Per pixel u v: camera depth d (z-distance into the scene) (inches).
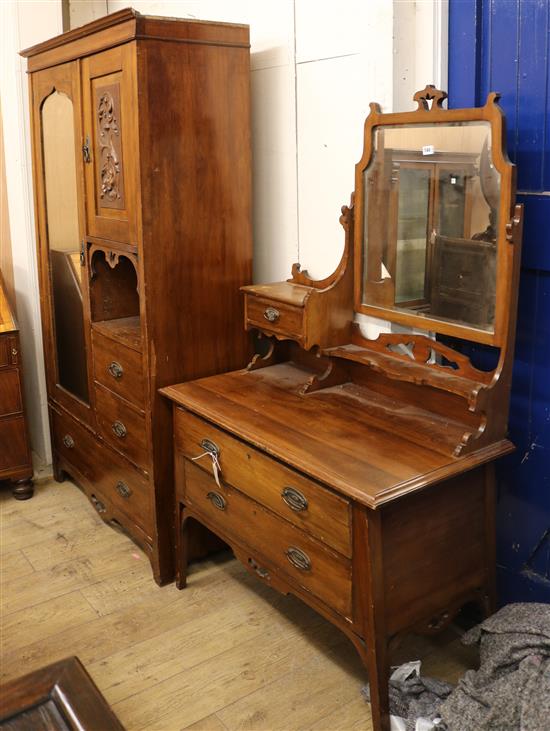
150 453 102.0
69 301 120.4
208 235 100.0
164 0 121.3
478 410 75.3
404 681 80.7
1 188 139.9
